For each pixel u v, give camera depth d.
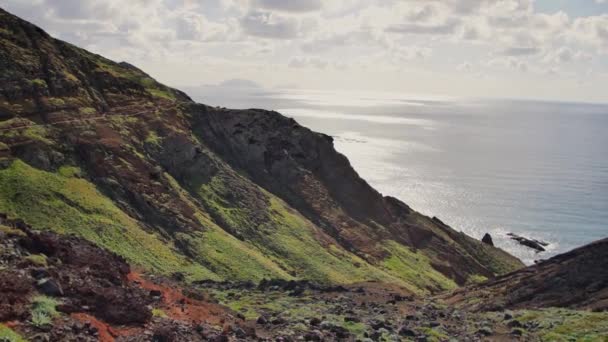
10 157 68.25
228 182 95.31
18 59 86.94
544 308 48.22
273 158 114.38
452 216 186.50
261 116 120.31
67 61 97.94
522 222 179.12
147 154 87.94
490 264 126.50
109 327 21.72
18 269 22.59
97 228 62.66
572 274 57.09
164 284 34.56
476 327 39.62
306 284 56.44
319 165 121.00
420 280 97.44
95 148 79.38
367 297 53.38
